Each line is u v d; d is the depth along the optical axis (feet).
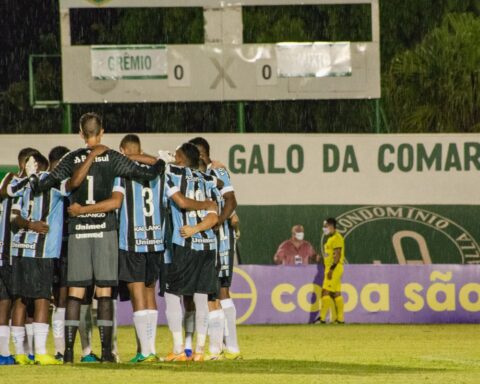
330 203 265.75
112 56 252.83
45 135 252.01
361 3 254.06
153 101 253.85
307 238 264.52
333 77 256.11
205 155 116.47
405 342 160.86
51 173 106.73
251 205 263.49
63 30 251.60
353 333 182.19
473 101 289.12
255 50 255.29
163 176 110.32
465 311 211.41
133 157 112.06
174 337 114.01
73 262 105.81
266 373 97.55
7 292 114.62
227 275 118.73
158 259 110.63
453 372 101.76
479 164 266.36
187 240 109.29
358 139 265.75
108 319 109.50
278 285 210.59
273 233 263.90
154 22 313.73
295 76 255.70
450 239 265.54
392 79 293.43
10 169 248.11
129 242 108.17
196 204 108.88
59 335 117.60
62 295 116.78
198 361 111.96
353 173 265.75
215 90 254.68
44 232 108.78
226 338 120.26
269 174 264.11
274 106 307.99
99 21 318.86
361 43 256.93
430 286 211.61
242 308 208.74
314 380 91.15
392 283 212.02
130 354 138.92
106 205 104.94
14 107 323.98
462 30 290.76
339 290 209.26
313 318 211.20
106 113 316.19
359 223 264.93
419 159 266.16
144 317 110.11
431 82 290.97
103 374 95.20
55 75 326.85
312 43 256.11
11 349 142.41
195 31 312.50
